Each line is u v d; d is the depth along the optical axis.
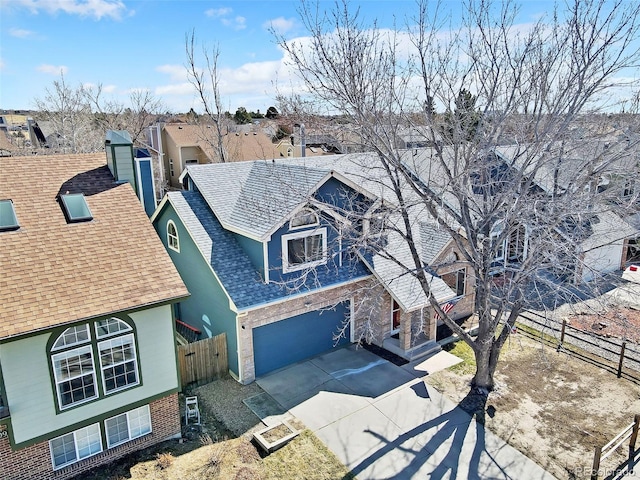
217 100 38.38
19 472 10.42
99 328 10.91
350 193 17.22
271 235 15.21
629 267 26.42
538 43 15.15
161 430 12.35
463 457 11.80
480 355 14.44
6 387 9.82
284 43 14.20
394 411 13.74
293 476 11.16
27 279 10.78
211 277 15.79
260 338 15.58
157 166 49.94
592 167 12.41
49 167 14.63
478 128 12.85
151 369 11.84
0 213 12.41
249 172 19.52
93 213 13.28
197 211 17.31
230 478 11.06
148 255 12.56
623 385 15.13
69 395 10.76
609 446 12.19
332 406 14.01
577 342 18.14
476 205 14.09
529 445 12.27
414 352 17.00
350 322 17.94
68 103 50.12
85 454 11.34
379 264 17.66
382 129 12.67
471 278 20.31
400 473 11.26
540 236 12.63
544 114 13.23
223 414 13.67
